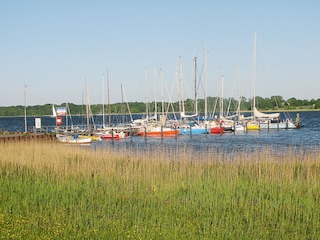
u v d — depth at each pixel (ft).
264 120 240.12
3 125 400.67
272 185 62.54
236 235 42.98
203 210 52.54
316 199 55.57
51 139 173.17
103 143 182.50
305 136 200.44
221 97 259.60
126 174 70.08
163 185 64.18
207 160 90.84
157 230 43.27
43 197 59.11
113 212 51.88
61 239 40.93
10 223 45.52
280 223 47.39
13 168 81.66
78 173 74.23
